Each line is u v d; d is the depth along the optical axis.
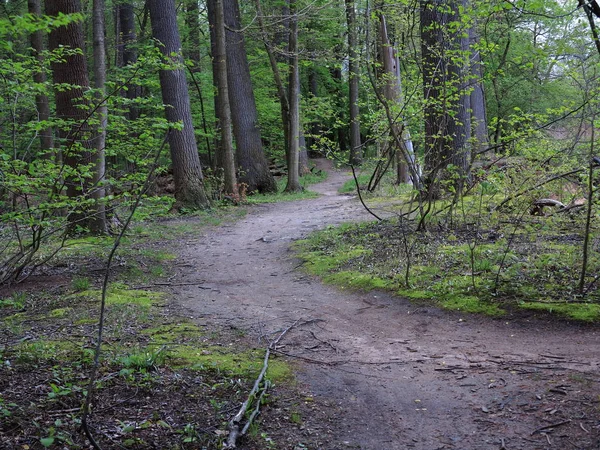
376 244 9.93
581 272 6.89
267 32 20.45
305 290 8.30
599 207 7.22
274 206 18.30
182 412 4.37
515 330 6.00
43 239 8.47
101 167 10.28
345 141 40.25
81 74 11.89
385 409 4.55
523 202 8.41
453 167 9.08
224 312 7.34
